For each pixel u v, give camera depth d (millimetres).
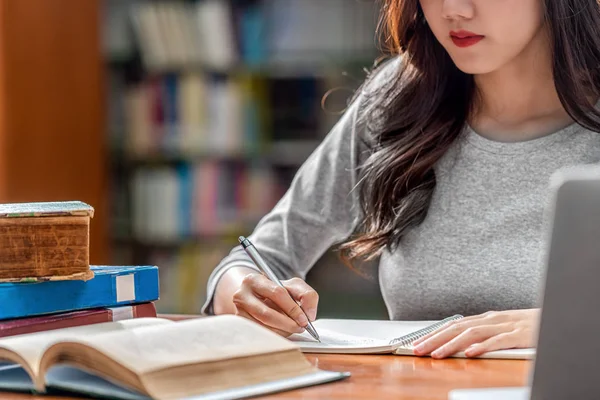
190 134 3891
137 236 3957
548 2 1608
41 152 3658
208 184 3908
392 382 1098
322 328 1509
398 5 1768
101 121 3842
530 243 1712
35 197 3643
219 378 1028
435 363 1227
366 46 3877
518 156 1748
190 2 3955
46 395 1055
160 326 1093
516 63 1729
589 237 889
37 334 1132
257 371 1066
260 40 3908
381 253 1886
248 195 3920
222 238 3918
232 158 3904
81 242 1302
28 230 1268
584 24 1642
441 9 1585
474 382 1095
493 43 1568
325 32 3891
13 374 1130
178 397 976
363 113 1920
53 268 1286
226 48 3895
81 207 1312
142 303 1412
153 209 3938
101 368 1009
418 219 1795
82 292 1330
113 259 4012
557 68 1659
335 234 1988
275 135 3943
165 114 3900
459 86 1792
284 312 1419
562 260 900
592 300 897
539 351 922
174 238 3928
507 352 1254
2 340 1107
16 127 3594
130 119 3928
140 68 4000
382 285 1885
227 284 1661
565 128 1740
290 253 1951
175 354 1021
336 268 3883
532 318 1312
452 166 1802
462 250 1753
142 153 3920
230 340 1085
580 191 887
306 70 3893
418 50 1783
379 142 1861
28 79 3615
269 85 3955
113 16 3988
